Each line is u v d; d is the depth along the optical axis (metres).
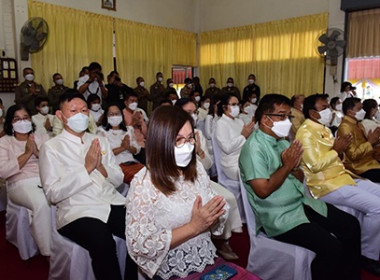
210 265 1.30
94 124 3.34
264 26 7.95
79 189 1.79
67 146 1.93
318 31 7.11
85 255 1.76
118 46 7.39
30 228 2.21
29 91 5.44
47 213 2.15
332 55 6.46
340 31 6.35
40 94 5.56
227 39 8.69
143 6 7.88
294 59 7.54
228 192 2.37
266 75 8.05
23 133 2.45
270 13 7.89
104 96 5.62
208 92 8.31
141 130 3.37
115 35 7.33
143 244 1.11
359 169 2.76
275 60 7.86
